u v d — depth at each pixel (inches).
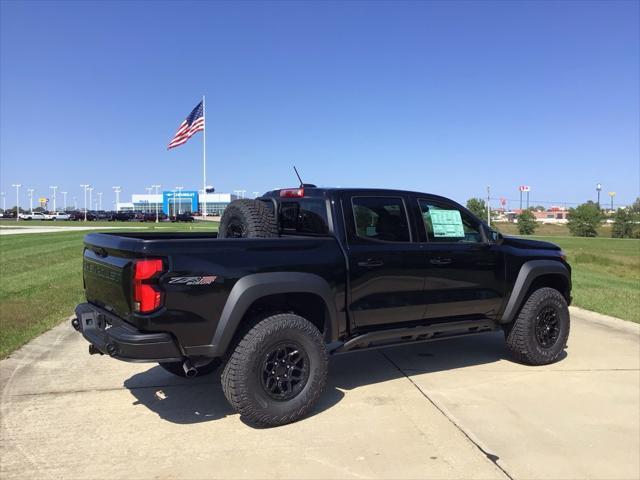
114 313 173.8
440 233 217.6
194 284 159.2
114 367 234.1
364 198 201.0
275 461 149.3
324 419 179.0
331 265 184.5
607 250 1485.0
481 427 173.9
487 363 247.1
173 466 146.3
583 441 165.0
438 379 222.5
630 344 284.8
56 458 150.5
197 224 2507.4
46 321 313.6
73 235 1215.6
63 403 191.8
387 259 198.4
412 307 207.0
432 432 169.6
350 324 193.5
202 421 177.2
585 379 224.4
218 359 201.5
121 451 155.0
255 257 170.9
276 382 171.9
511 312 236.1
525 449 159.0
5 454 152.6
